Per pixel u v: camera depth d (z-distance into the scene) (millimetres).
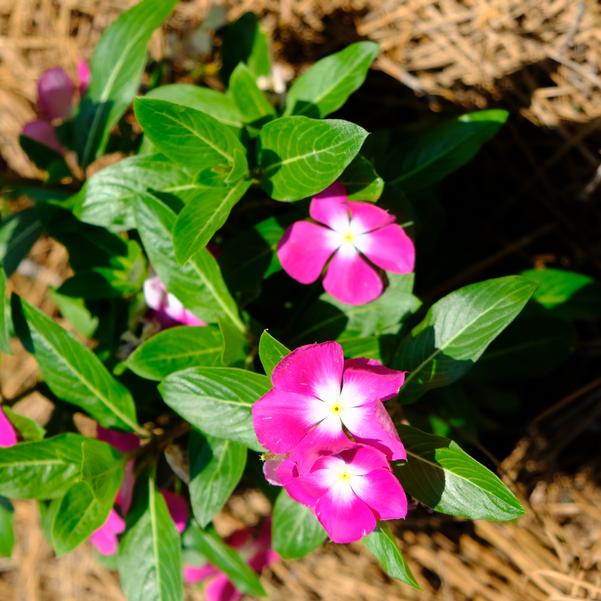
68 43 793
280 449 561
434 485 575
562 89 696
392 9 719
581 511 713
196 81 754
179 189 629
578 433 724
